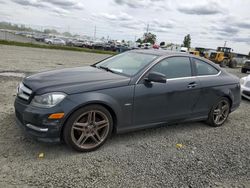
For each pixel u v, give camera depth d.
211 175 3.16
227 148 4.03
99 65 4.68
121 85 3.59
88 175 2.90
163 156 3.54
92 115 3.42
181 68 4.39
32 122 3.14
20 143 3.48
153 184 2.85
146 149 3.72
